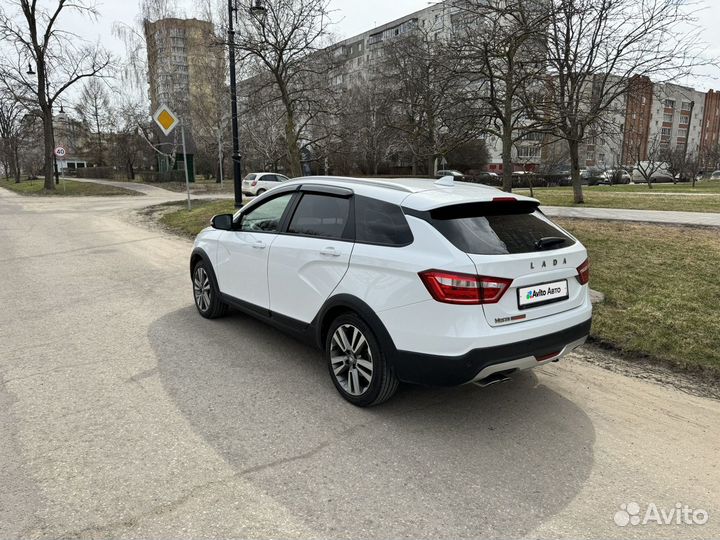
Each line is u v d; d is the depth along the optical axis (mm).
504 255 3059
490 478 2766
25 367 4188
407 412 3514
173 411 3465
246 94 20047
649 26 12562
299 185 4293
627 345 4617
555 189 32938
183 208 18938
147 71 38062
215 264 5199
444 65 11648
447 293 2918
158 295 6594
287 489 2635
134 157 50938
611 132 14133
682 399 3748
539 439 3180
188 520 2383
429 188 3564
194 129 37344
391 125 15930
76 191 31438
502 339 2975
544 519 2441
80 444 3029
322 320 3766
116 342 4812
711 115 85062
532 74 11094
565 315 3369
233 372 4133
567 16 12289
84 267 8445
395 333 3166
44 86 30609
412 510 2488
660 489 2693
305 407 3553
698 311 5160
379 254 3279
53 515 2398
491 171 54156
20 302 6215
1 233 12625
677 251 7277
